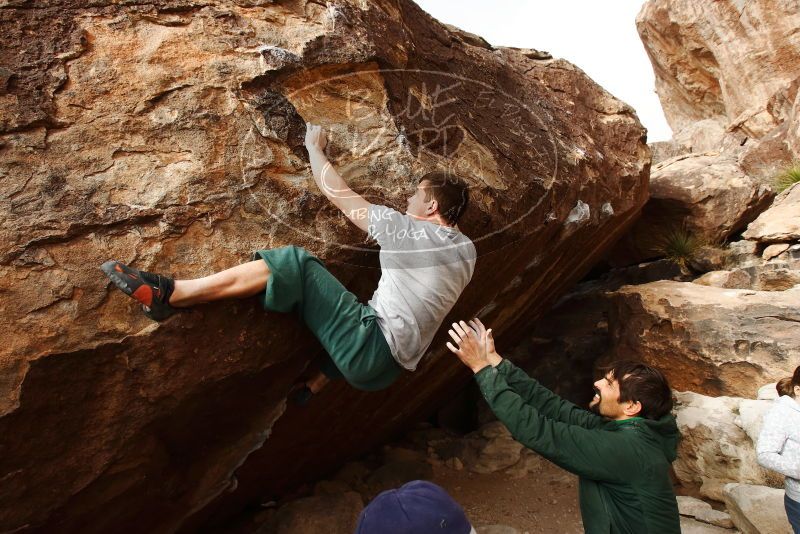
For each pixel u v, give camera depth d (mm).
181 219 1917
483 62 3762
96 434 1862
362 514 1233
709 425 3740
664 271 6625
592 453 1957
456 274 2107
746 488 3266
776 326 3969
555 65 5020
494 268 3266
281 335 2096
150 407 1920
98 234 1817
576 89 4988
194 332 1888
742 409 3576
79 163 1868
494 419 5465
